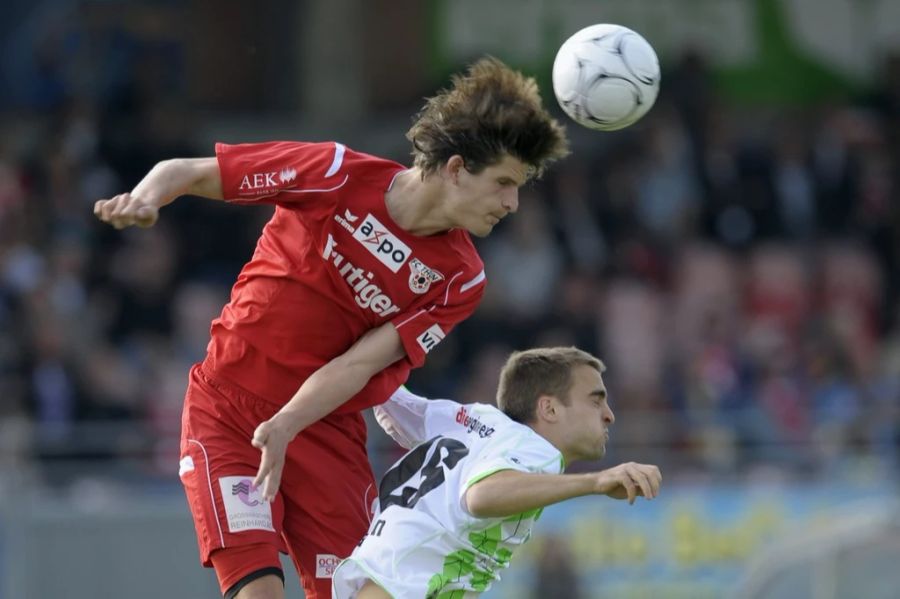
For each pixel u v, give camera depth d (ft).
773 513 131.75
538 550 128.26
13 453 122.52
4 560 119.85
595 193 166.30
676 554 130.21
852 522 117.91
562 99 59.06
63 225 152.35
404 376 58.54
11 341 136.56
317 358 58.18
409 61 193.57
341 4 190.70
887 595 114.93
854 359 156.56
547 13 193.77
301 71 190.49
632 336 154.61
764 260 167.94
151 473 125.29
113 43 177.37
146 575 122.62
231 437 59.11
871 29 199.21
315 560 60.08
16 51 173.78
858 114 193.36
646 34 195.31
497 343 150.10
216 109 186.50
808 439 137.08
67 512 121.49
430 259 56.90
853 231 173.47
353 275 56.90
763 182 173.17
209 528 58.49
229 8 187.11
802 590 116.67
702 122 176.24
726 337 158.30
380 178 56.70
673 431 134.41
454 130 54.19
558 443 57.11
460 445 56.44
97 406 135.23
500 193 54.80
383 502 57.57
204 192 56.49
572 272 159.43
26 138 168.66
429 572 55.67
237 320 58.80
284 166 56.44
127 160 161.27
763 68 197.06
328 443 60.18
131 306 146.82
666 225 167.12
